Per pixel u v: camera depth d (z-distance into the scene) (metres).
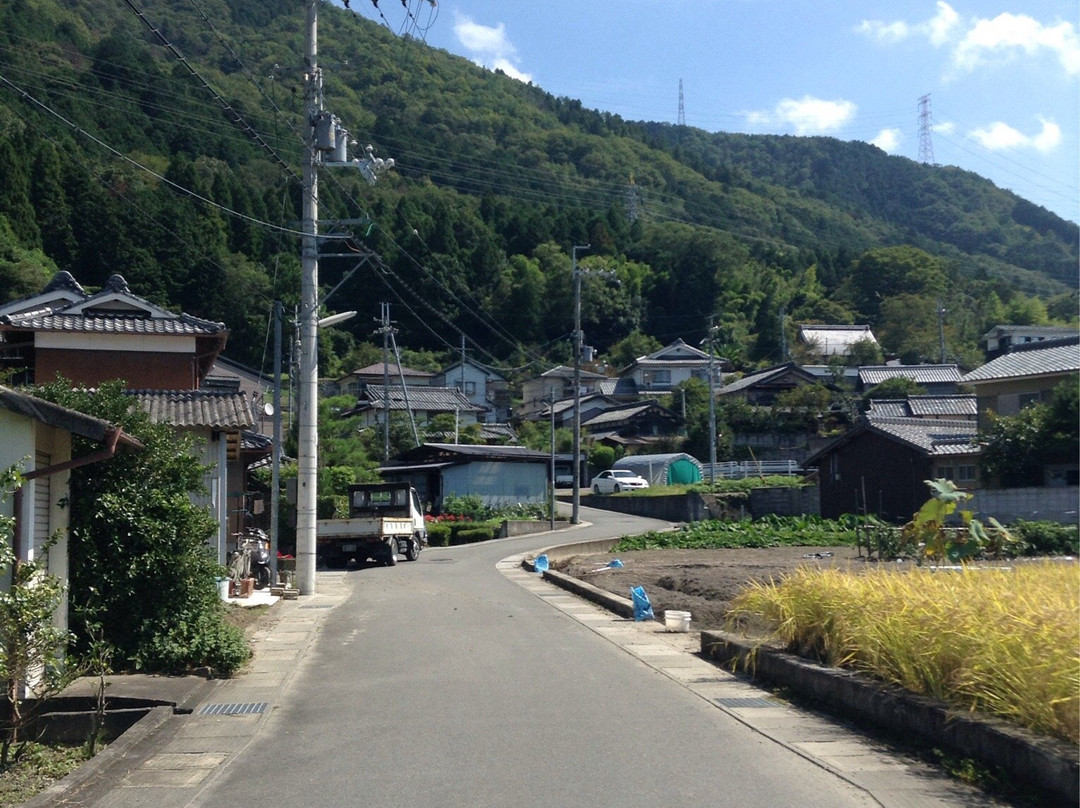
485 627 13.77
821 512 36.72
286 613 15.67
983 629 6.91
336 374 62.72
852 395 55.38
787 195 108.00
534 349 65.69
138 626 10.08
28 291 35.84
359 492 29.56
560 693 9.09
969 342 67.62
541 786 6.10
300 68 18.44
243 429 16.73
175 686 9.28
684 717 8.06
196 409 16.81
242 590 17.53
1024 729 6.12
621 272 71.75
